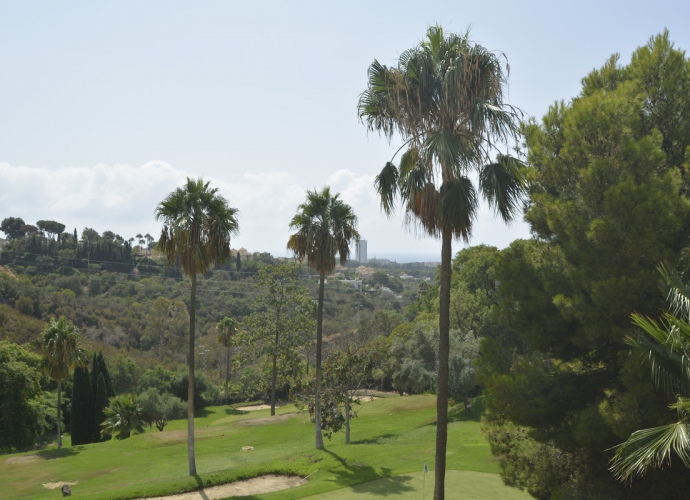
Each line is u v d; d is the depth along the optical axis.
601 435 10.63
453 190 12.16
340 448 27.47
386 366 47.22
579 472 12.72
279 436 35.47
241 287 120.38
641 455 7.77
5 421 37.81
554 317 12.76
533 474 13.04
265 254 185.62
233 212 23.98
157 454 31.11
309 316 51.94
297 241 27.64
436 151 11.66
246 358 51.75
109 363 66.44
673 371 8.49
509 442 14.17
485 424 14.75
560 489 11.80
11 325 67.50
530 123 14.53
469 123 12.26
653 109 12.80
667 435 7.55
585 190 11.90
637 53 13.72
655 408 9.87
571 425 11.87
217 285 120.50
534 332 13.09
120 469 27.72
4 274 92.25
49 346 38.22
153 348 88.56
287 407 59.38
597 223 11.16
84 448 33.59
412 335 43.53
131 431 44.16
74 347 39.22
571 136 12.71
